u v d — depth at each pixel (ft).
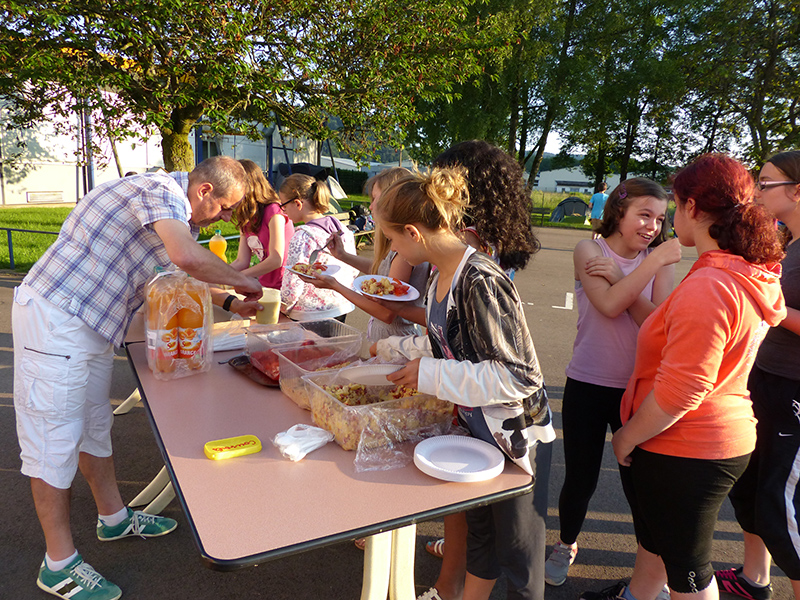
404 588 5.23
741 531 8.85
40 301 6.00
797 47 66.39
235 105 26.02
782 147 68.13
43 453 6.20
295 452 4.58
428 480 4.39
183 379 6.44
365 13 27.25
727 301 4.31
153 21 21.65
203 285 6.50
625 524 8.95
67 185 57.16
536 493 5.06
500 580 7.50
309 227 9.57
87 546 7.78
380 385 5.31
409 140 62.54
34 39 22.08
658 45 71.92
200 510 3.81
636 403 5.40
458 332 4.49
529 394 4.45
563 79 64.90
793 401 5.77
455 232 4.97
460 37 29.96
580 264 6.71
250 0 24.64
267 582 7.32
